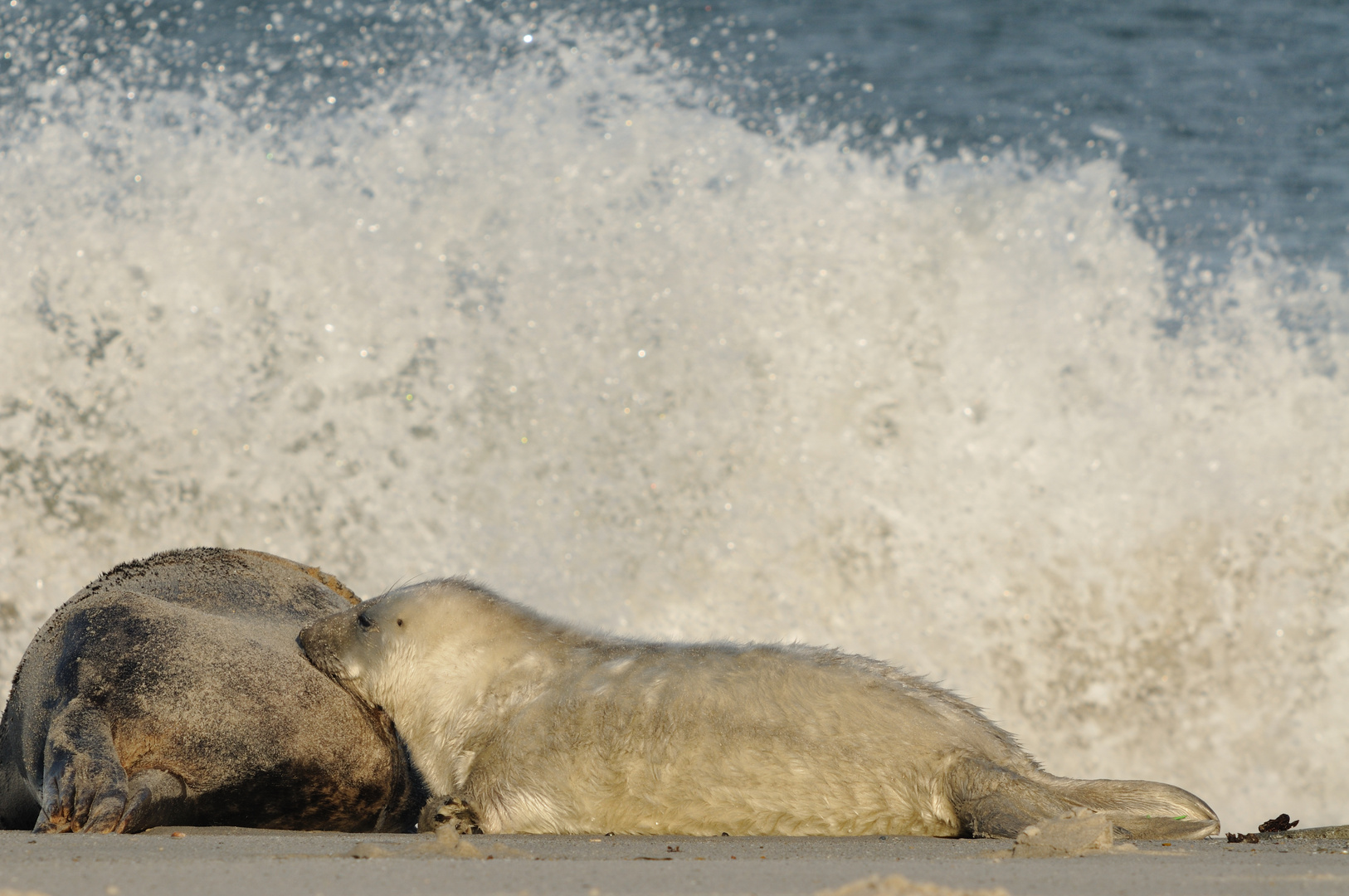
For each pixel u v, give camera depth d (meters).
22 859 10.16
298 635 16.47
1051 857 11.10
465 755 15.52
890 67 51.22
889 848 12.01
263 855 10.66
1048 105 49.38
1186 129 47.50
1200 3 61.38
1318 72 53.50
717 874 9.68
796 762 13.89
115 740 14.31
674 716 14.39
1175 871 9.91
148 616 15.30
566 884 9.10
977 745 13.82
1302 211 40.19
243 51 39.00
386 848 11.06
